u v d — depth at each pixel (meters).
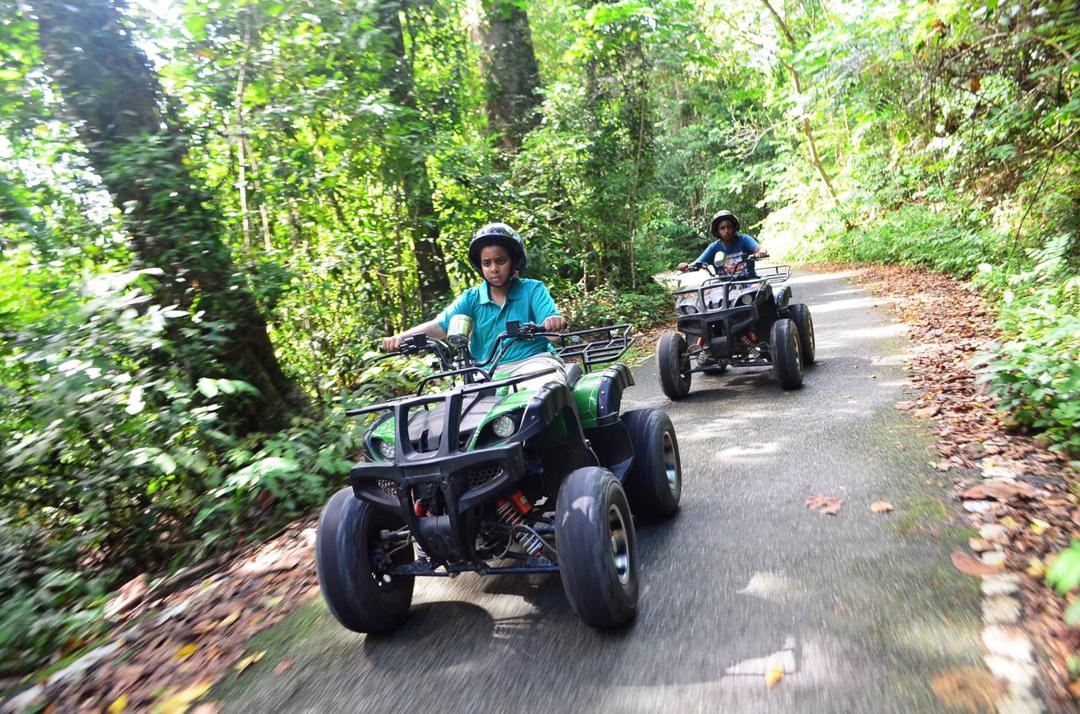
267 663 3.56
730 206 37.91
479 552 3.46
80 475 5.27
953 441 5.27
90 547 5.53
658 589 3.69
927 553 3.66
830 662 2.86
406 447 3.35
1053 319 7.11
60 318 5.25
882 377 7.68
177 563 5.59
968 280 14.09
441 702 3.00
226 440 6.05
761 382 8.45
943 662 2.75
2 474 4.96
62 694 3.58
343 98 8.80
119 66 6.95
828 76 10.03
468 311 4.53
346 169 9.21
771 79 21.86
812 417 6.56
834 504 4.47
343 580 3.47
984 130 10.16
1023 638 2.81
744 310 7.79
